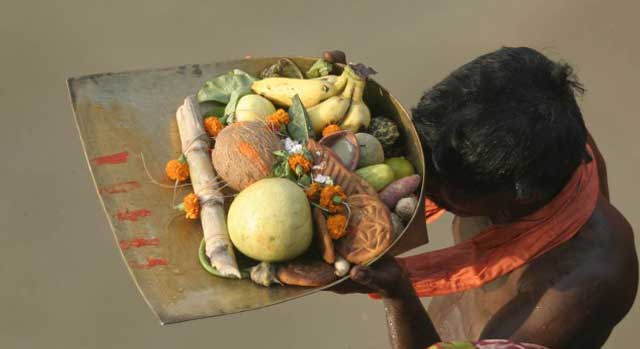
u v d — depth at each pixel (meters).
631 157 8.02
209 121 3.82
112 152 3.71
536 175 3.04
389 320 3.50
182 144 3.76
